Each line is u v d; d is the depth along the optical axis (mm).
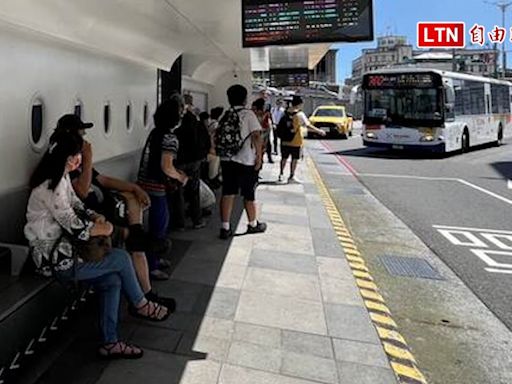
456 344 3775
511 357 3609
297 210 7945
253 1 5555
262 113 9578
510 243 6684
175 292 4270
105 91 5316
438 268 5602
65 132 3018
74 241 2908
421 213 8523
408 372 3221
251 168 6020
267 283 4594
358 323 3869
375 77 17219
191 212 6328
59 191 2867
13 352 2826
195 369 3066
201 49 8227
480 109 20375
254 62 10844
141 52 6031
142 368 3031
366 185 11500
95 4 4016
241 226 6641
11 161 3576
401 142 16953
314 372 3131
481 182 12023
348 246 6023
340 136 27219
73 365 3020
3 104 3443
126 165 6074
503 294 4863
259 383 2963
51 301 3242
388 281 5113
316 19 5621
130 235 3705
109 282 3109
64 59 4340
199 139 5859
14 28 3475
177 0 4711
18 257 3193
